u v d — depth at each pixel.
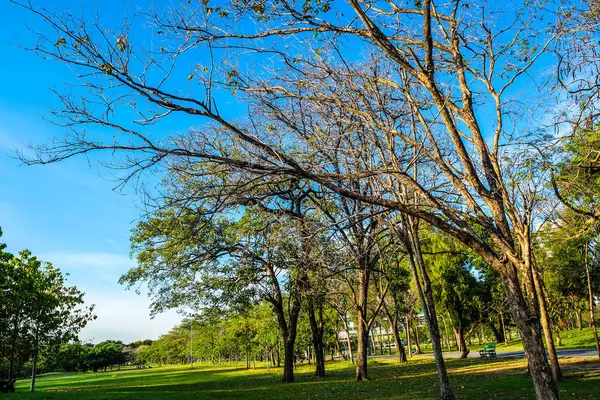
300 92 11.20
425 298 16.14
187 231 9.17
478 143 9.50
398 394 18.12
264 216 11.17
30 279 29.70
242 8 8.12
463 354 39.34
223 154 8.69
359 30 8.62
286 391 23.08
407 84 10.50
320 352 33.94
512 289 7.70
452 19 10.26
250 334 59.28
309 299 30.45
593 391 13.64
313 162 9.62
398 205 8.05
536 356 7.37
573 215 14.01
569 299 30.67
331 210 13.18
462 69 9.90
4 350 28.94
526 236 10.38
